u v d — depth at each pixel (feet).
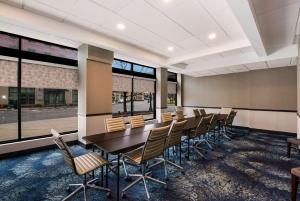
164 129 6.95
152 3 7.98
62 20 9.81
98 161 6.75
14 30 9.86
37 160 10.14
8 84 10.48
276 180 8.05
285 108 18.30
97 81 13.26
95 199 6.47
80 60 13.12
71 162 5.68
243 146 13.79
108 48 12.96
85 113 12.66
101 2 7.97
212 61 18.74
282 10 8.00
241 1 6.53
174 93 27.22
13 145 10.58
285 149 12.99
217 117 14.24
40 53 11.76
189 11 8.68
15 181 7.71
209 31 11.19
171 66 19.99
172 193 6.93
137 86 19.24
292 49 13.42
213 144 14.33
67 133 13.57
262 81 19.88
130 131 9.44
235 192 7.02
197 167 9.53
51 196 6.61
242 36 12.10
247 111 21.01
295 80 17.74
